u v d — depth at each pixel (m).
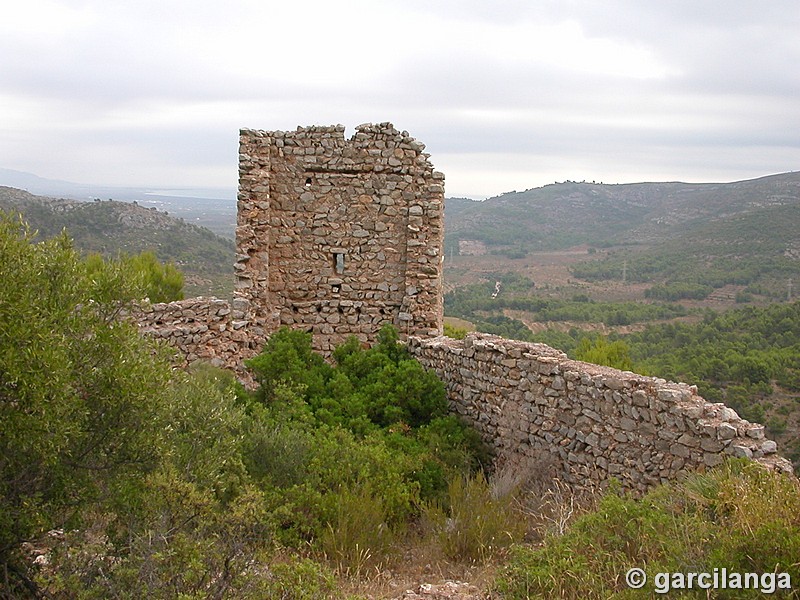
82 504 6.36
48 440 5.64
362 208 15.37
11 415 5.55
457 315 50.31
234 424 8.20
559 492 9.83
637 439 9.30
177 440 7.45
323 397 12.48
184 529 6.51
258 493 7.47
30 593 6.06
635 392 9.34
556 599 6.12
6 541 5.92
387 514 9.03
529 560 6.85
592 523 7.26
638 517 7.01
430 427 12.02
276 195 15.25
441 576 7.77
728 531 6.28
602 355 16.34
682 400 8.86
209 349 13.39
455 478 9.96
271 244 15.26
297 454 9.33
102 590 5.69
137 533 6.21
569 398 10.44
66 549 6.17
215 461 7.59
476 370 12.41
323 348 15.42
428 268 15.23
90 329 6.51
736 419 8.49
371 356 13.71
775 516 6.08
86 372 6.29
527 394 11.21
